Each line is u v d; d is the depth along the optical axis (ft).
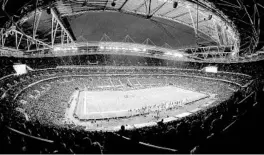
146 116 121.19
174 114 123.24
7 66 159.94
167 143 34.73
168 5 109.19
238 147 27.94
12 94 118.73
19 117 66.28
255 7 88.28
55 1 92.73
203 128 39.37
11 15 95.04
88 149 31.55
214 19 106.83
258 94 46.52
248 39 132.36
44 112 108.27
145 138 38.68
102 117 117.70
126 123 108.58
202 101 153.48
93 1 109.19
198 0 88.43
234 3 92.48
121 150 31.81
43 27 152.05
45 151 31.12
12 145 33.24
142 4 112.06
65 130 53.52
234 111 44.57
